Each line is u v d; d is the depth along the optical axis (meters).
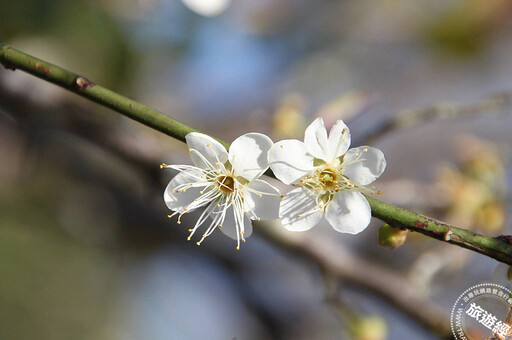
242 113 0.56
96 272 0.57
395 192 0.45
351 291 0.47
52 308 0.55
